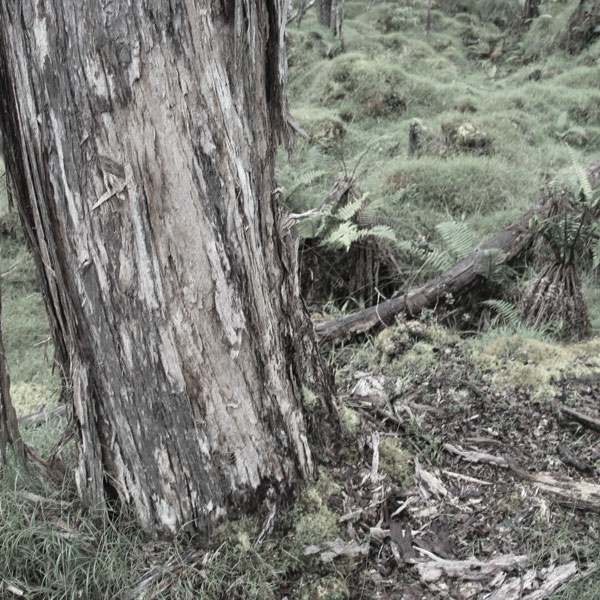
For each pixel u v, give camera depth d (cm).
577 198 461
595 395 326
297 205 704
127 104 176
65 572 212
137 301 194
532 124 967
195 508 221
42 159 187
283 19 203
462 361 371
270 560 223
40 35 173
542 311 462
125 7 169
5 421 229
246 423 219
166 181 184
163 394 205
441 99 1138
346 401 324
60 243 197
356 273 563
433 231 646
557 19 1502
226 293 201
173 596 209
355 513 244
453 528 252
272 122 220
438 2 1891
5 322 645
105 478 229
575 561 230
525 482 271
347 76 1164
